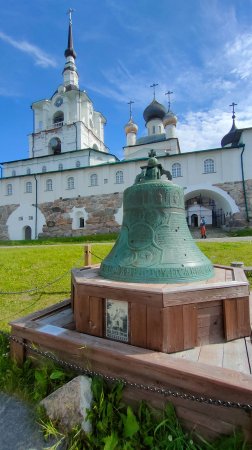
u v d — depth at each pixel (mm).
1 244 21516
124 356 2221
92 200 27109
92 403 2225
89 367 2424
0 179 30672
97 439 2055
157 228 3145
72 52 39781
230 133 32531
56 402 2221
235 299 2691
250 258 8562
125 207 3477
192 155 24328
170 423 2004
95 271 3561
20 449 2047
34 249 11742
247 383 1797
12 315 4668
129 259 3000
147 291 2377
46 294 5707
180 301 2389
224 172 23484
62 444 2059
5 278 6898
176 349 2387
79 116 36531
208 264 3158
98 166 27219
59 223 28016
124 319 2562
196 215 33812
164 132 37969
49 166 33688
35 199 29141
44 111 36938
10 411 2439
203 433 1925
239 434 1789
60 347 2613
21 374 2822
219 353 2402
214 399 1863
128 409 2127
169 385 2051
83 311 2770
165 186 3238
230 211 23047
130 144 36125
